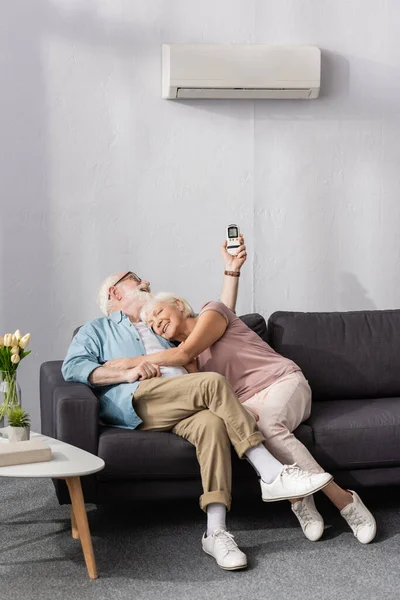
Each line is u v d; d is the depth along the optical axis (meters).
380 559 2.91
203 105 4.35
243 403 3.30
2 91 4.18
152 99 4.31
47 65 4.22
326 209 4.48
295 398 3.28
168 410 3.11
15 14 4.18
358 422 3.29
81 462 2.72
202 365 3.43
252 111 4.39
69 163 4.28
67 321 4.34
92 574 2.75
